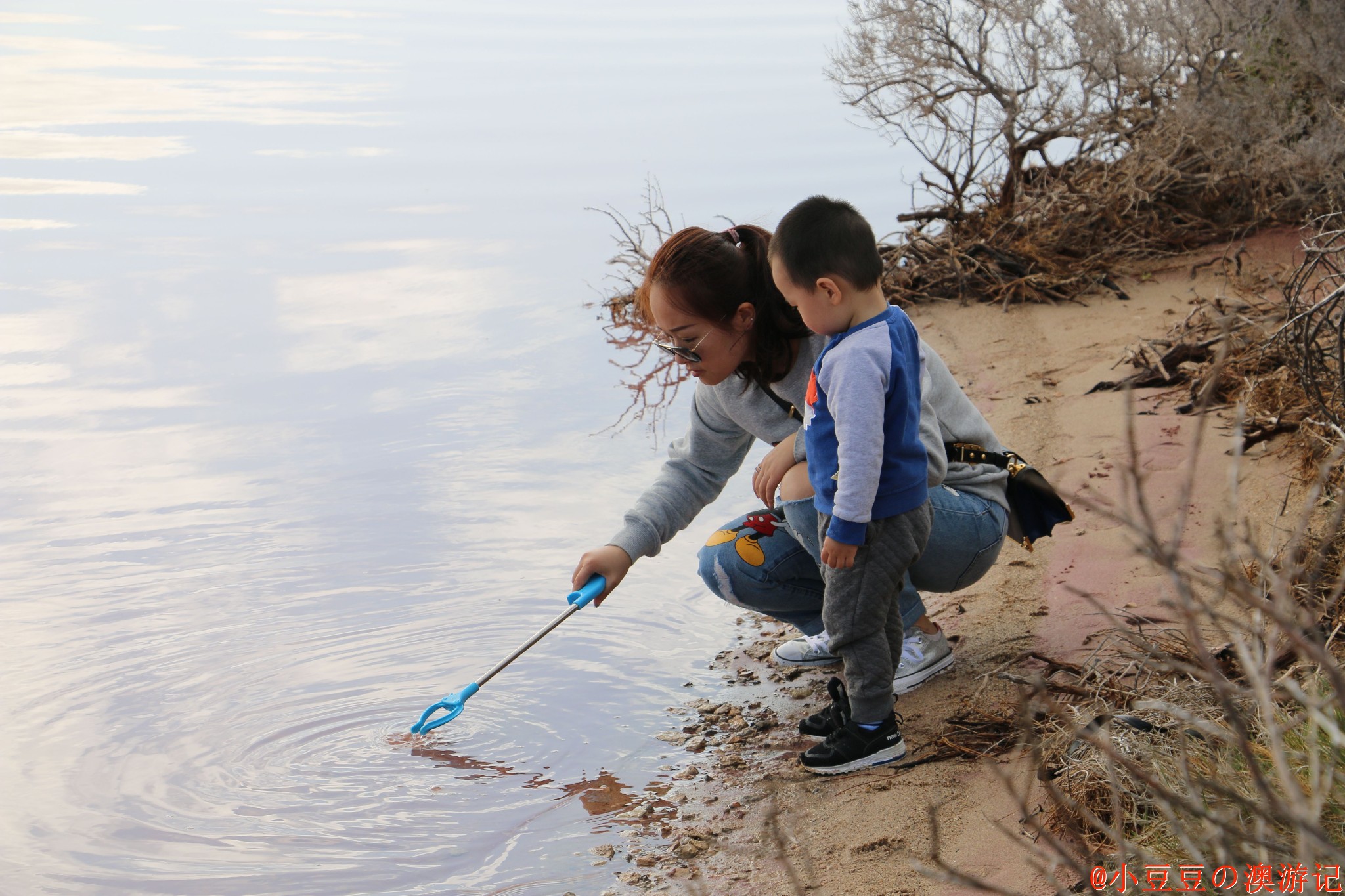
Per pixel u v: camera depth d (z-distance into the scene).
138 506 4.73
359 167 10.70
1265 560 1.80
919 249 7.54
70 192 9.74
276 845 2.85
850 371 2.73
